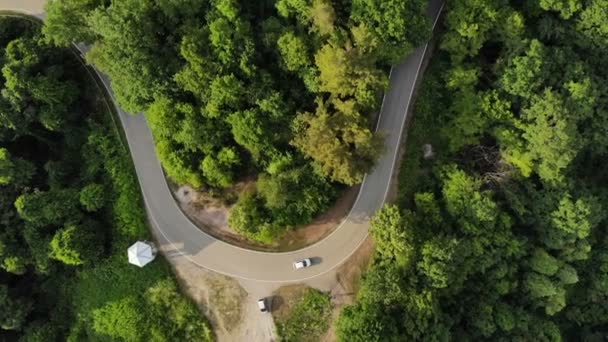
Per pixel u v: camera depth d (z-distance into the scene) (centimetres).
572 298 8494
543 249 7381
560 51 6812
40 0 7481
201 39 6219
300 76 6519
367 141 6122
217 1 6328
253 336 7031
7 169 6862
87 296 7269
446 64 7031
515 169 7119
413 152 7125
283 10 6338
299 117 6394
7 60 6944
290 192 6581
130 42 6116
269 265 7056
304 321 7000
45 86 6844
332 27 6200
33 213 6838
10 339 7512
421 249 6606
